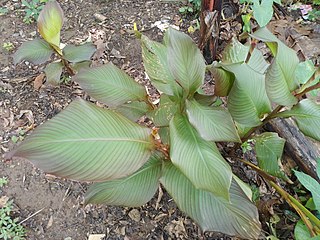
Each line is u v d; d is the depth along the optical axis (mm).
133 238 930
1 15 1389
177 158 679
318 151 1011
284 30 1367
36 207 974
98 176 627
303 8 1453
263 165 892
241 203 748
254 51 926
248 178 1022
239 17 1394
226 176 677
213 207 742
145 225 948
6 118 1133
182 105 760
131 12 1409
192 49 704
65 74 1214
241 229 730
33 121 1127
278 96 735
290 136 1035
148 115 849
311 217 840
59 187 1005
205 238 929
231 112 790
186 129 730
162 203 978
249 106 782
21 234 926
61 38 1320
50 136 612
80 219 957
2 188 1002
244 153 1059
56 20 1002
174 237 931
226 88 756
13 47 1295
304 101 807
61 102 1165
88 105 661
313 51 1298
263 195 998
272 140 893
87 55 1084
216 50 1258
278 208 983
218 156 701
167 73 813
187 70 706
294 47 1306
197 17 1390
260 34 767
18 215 959
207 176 674
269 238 912
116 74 859
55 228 944
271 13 1033
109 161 641
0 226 930
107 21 1379
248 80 766
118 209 968
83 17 1391
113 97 835
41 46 1083
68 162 610
